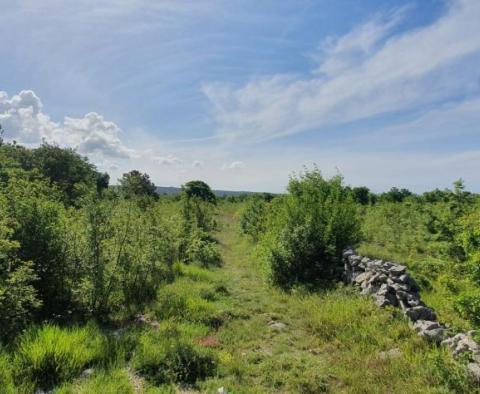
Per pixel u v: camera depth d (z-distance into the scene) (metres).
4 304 5.74
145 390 4.65
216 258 15.88
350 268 10.16
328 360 5.79
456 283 6.15
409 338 6.19
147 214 11.37
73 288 7.50
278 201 17.22
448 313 7.31
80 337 5.66
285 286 10.55
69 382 4.72
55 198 8.92
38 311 7.03
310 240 11.44
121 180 9.80
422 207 19.36
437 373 4.83
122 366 5.26
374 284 8.57
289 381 5.08
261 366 5.50
